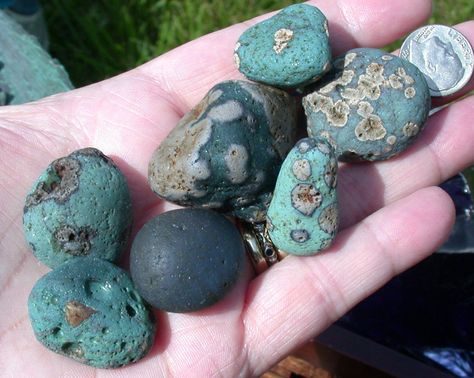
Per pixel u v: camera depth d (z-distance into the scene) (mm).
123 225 143
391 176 158
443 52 163
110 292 133
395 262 143
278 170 144
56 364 135
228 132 137
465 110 160
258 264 148
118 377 136
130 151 161
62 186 139
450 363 168
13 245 145
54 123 163
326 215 134
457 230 180
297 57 142
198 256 131
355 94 149
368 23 170
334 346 170
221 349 138
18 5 243
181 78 170
